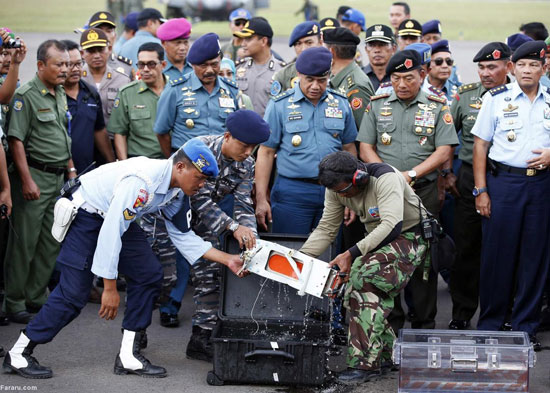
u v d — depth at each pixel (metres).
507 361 9.25
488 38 41.78
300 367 9.53
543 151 10.82
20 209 11.96
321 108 11.52
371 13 46.44
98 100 13.27
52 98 12.17
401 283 9.83
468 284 12.15
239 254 10.23
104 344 11.17
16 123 11.79
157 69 13.34
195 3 32.69
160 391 9.47
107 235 9.21
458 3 55.38
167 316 12.10
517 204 11.03
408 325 12.38
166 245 11.77
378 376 9.97
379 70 14.18
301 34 14.14
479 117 11.24
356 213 10.26
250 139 9.94
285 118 11.48
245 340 9.52
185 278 12.17
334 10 46.78
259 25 14.66
